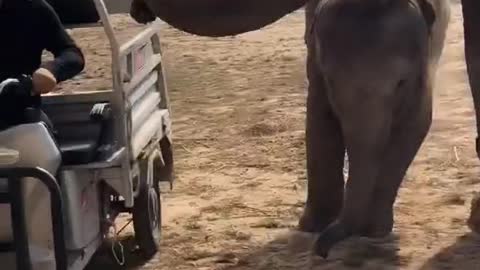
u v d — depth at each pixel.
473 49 4.60
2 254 3.36
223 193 5.77
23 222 2.97
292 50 12.11
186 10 3.57
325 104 4.55
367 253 4.51
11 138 3.38
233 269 4.45
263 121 7.74
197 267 4.50
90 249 3.86
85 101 4.06
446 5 4.73
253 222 5.14
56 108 4.05
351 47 3.88
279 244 4.75
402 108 4.09
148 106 4.54
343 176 4.77
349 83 3.87
